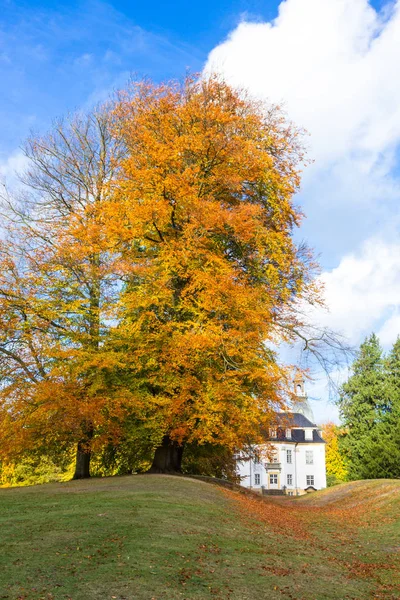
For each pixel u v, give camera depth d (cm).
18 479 3456
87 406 1867
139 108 2553
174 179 2158
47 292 2231
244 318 2088
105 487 1783
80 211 2462
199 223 2152
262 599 797
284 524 1653
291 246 2423
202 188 2356
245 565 971
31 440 1978
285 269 2347
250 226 2166
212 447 2783
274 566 1008
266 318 2142
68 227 2489
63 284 2244
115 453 2612
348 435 5366
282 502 2984
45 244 2481
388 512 2105
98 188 2705
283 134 2617
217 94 2558
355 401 5381
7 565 813
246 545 1145
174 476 2245
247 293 2095
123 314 2175
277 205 2434
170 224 2342
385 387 5231
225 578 870
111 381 2112
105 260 2334
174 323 2086
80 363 2012
